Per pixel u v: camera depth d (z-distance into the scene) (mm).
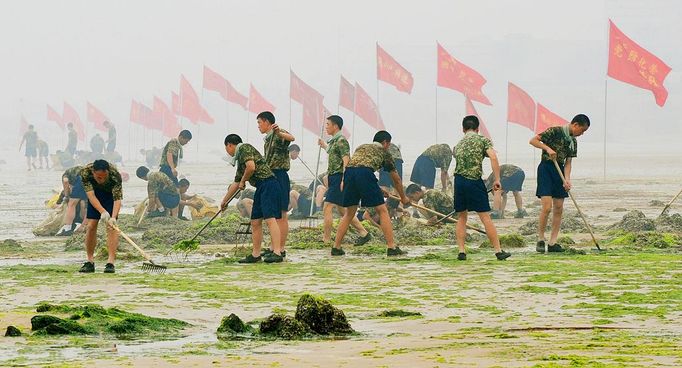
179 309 14188
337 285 16719
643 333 11406
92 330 11797
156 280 17656
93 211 19203
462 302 14523
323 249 23219
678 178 54812
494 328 12039
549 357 9492
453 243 24469
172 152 31953
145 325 12055
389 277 17688
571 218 28031
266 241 25141
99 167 18969
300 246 23469
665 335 11227
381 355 9922
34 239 27578
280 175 21328
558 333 11469
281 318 11625
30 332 11703
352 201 21562
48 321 11875
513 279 16969
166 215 31375
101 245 23922
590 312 13297
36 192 50031
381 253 22125
